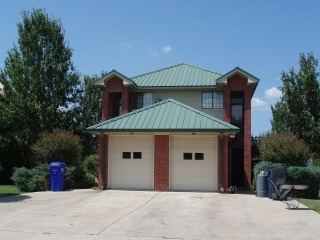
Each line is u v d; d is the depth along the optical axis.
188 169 20.16
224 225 11.42
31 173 20.94
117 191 19.47
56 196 17.62
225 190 19.69
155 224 11.37
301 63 28.36
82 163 25.09
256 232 10.55
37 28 31.14
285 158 21.14
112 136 20.78
